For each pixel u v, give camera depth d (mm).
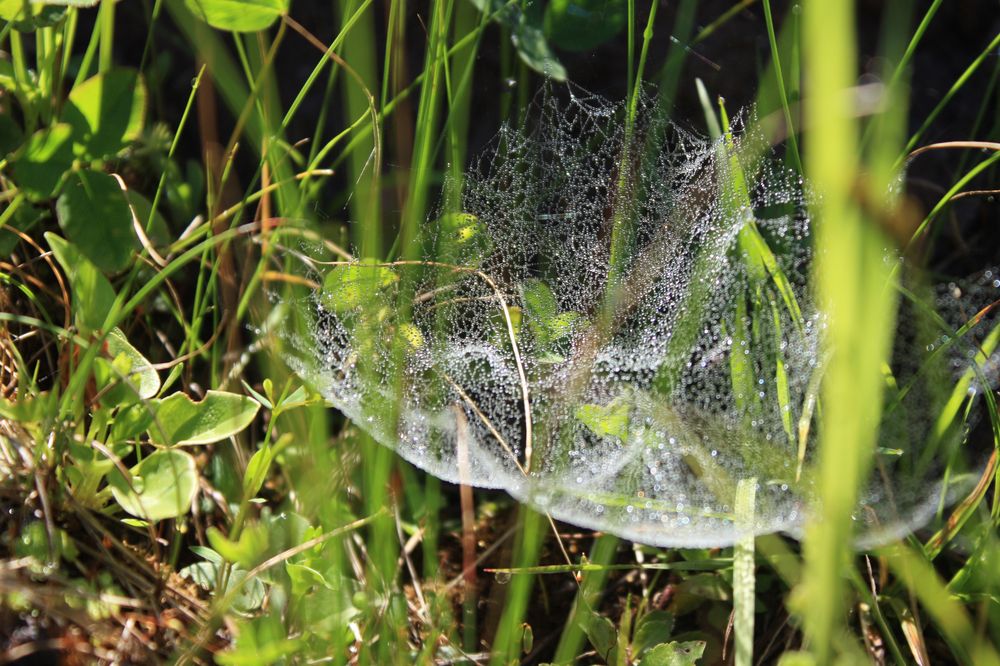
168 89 818
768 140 800
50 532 703
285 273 773
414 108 815
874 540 739
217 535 694
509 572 732
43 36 763
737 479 759
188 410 726
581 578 747
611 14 791
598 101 825
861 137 794
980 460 775
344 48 784
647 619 739
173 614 718
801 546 753
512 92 823
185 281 790
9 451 721
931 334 787
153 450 747
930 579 734
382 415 742
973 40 837
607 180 817
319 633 710
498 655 725
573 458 772
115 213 736
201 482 752
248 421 725
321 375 761
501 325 790
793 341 783
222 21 740
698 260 799
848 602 748
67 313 750
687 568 746
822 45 448
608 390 782
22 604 701
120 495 712
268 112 758
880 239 554
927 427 771
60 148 732
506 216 814
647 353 791
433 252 795
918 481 759
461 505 780
